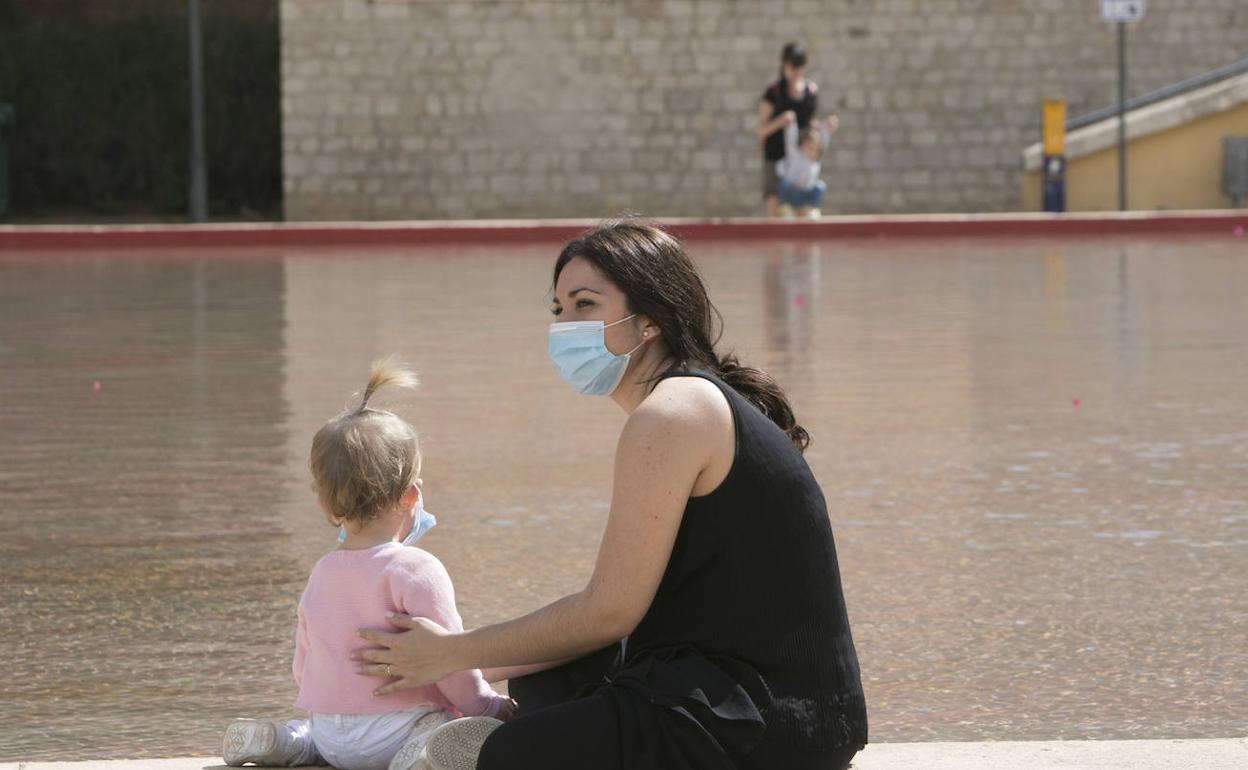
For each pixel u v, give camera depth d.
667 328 4.21
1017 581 7.17
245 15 33.59
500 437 10.55
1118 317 16.41
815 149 27.31
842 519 8.30
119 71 32.97
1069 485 9.03
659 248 4.26
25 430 10.88
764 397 4.32
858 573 7.32
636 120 32.06
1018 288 19.22
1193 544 7.75
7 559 7.63
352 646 4.39
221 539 7.98
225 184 33.69
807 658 4.07
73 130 32.97
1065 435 10.44
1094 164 30.81
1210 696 5.73
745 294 18.66
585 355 4.22
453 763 4.06
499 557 7.61
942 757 4.48
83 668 6.12
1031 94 32.06
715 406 4.03
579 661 4.33
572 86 31.97
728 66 31.91
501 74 31.92
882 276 20.78
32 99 32.88
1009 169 32.16
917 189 32.22
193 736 5.42
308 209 32.16
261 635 6.50
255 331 15.84
